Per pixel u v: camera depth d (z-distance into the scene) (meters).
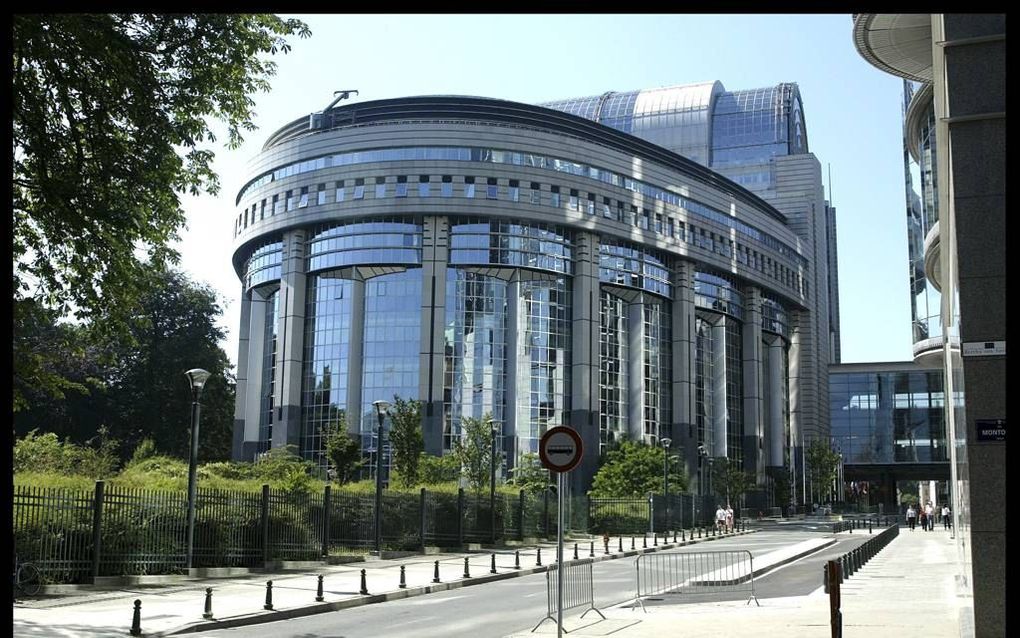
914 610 18.22
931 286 36.62
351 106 98.38
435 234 90.00
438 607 20.86
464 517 45.00
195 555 26.94
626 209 100.38
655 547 48.72
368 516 37.47
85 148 18.20
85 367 73.31
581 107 176.00
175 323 87.25
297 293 93.31
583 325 94.44
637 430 99.69
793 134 163.25
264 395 98.56
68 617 16.98
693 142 163.12
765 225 124.44
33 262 18.83
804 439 133.75
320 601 20.61
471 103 97.38
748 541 55.94
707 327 114.94
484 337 90.62
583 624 16.45
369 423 88.44
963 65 11.41
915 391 143.88
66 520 22.38
